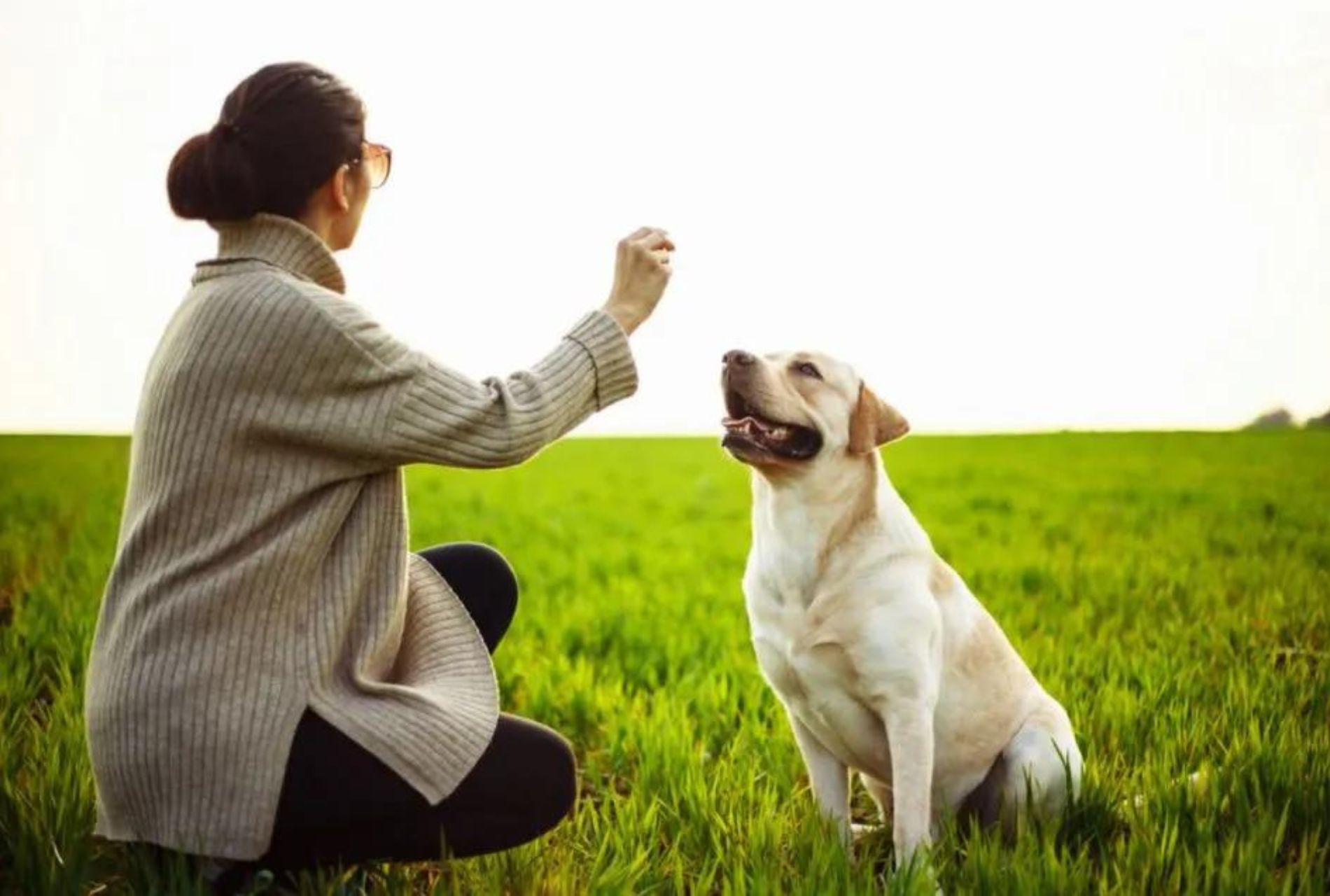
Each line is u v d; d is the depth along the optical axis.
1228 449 30.17
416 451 2.88
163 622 2.76
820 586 4.05
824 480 4.05
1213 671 6.12
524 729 3.22
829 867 3.52
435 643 3.18
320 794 2.85
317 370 2.79
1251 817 3.77
